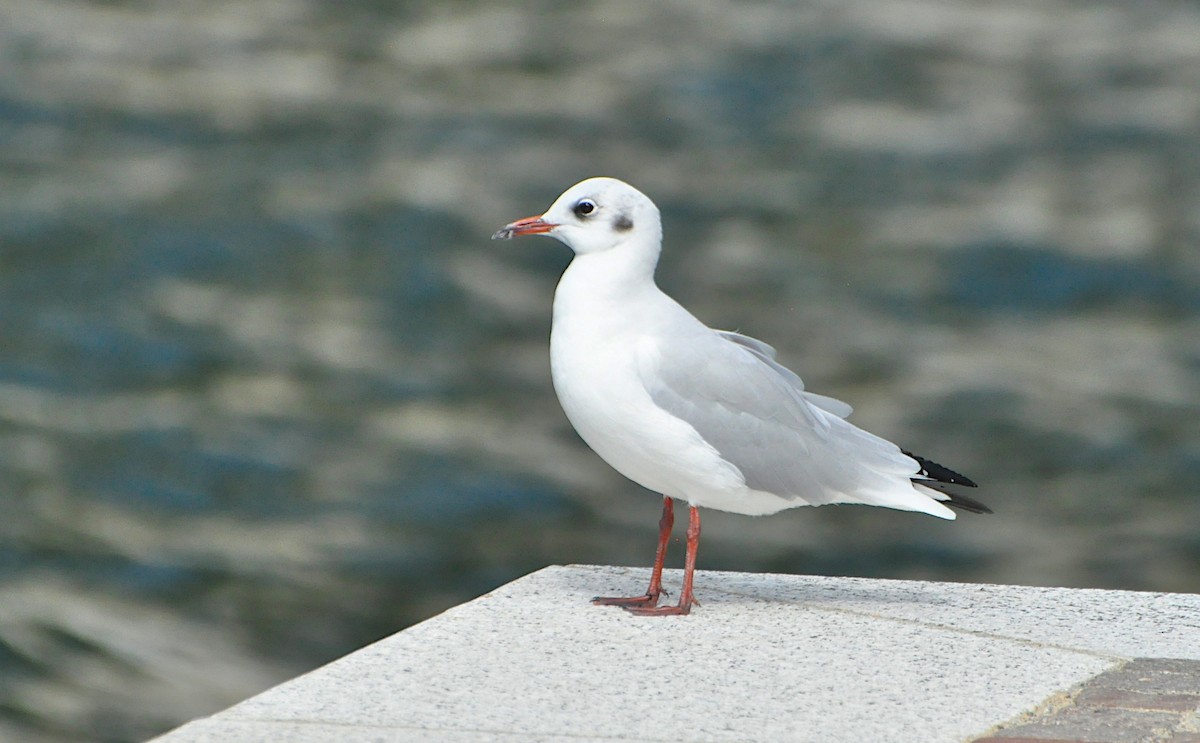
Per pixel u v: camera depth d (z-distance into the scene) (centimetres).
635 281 726
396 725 577
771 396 729
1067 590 770
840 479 737
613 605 737
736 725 580
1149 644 680
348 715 588
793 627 704
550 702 603
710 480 725
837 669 645
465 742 559
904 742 564
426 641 676
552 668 642
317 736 565
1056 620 716
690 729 575
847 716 590
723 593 763
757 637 687
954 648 673
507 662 649
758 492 735
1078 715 594
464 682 625
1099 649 674
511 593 756
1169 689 621
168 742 560
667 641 680
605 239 723
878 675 637
